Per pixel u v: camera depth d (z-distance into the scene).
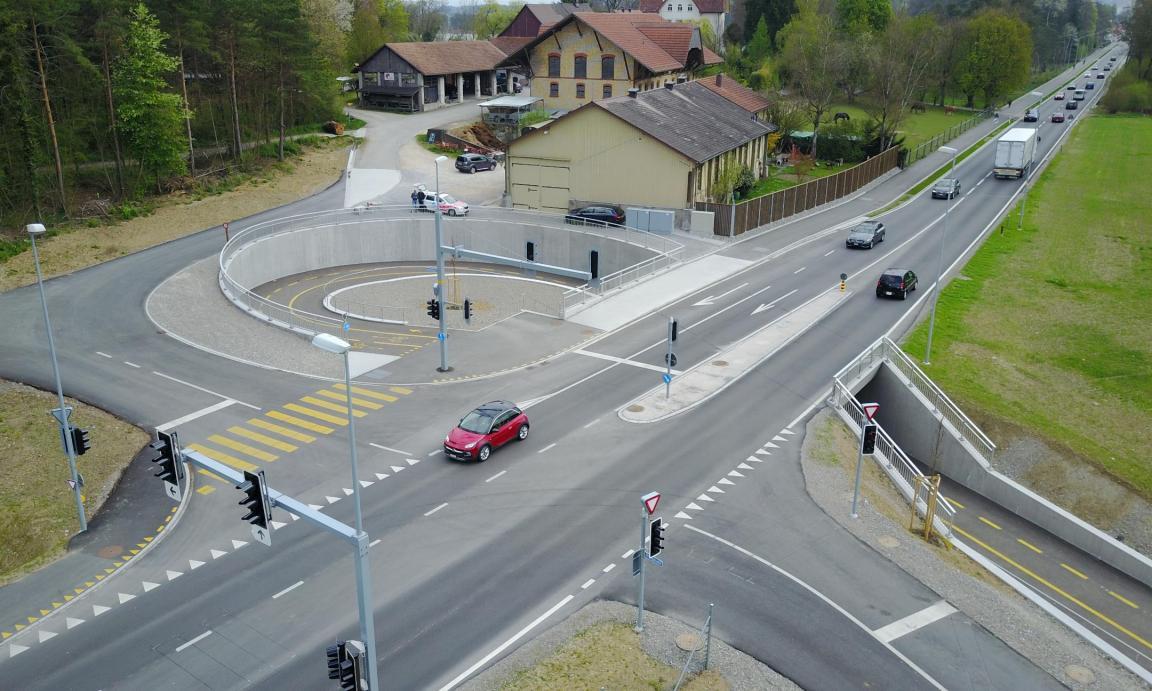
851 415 36.00
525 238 62.78
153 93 61.78
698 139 65.81
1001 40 129.25
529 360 40.75
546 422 33.97
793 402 36.00
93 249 54.34
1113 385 41.09
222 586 23.39
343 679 16.41
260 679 19.70
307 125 87.25
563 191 66.25
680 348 42.16
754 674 19.78
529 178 67.00
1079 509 33.06
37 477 29.86
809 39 107.88
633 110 65.12
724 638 21.09
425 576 23.67
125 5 62.00
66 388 36.38
